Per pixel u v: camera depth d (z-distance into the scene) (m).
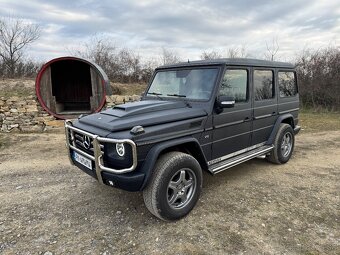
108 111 3.72
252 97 4.52
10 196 4.06
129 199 3.95
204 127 3.70
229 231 3.17
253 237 3.07
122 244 2.96
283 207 3.72
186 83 4.18
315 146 7.02
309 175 4.89
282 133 5.23
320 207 3.73
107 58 21.06
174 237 3.07
